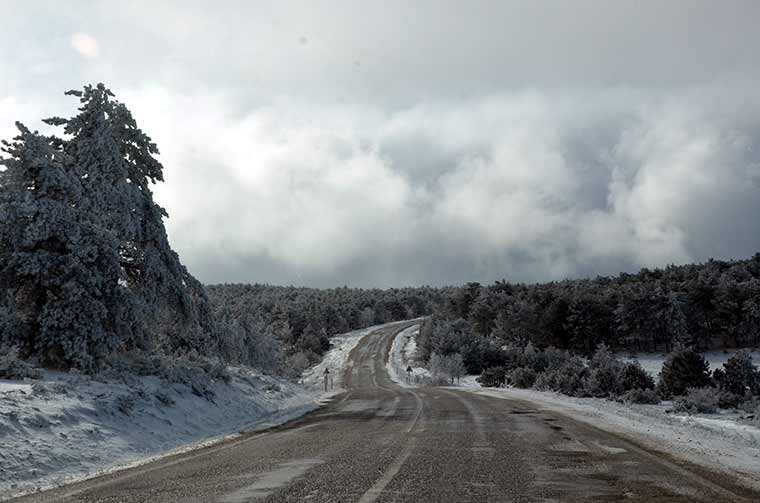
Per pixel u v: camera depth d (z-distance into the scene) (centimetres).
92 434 1147
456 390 3638
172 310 2434
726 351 7656
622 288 8850
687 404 2111
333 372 8650
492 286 12238
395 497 609
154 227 2303
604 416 1648
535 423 1423
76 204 1938
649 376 3328
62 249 1822
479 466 802
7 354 1552
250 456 970
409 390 3769
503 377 5334
